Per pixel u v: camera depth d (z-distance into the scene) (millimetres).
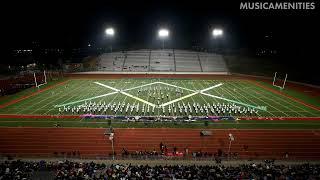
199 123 34594
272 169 20844
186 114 37469
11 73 70125
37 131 32219
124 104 42188
